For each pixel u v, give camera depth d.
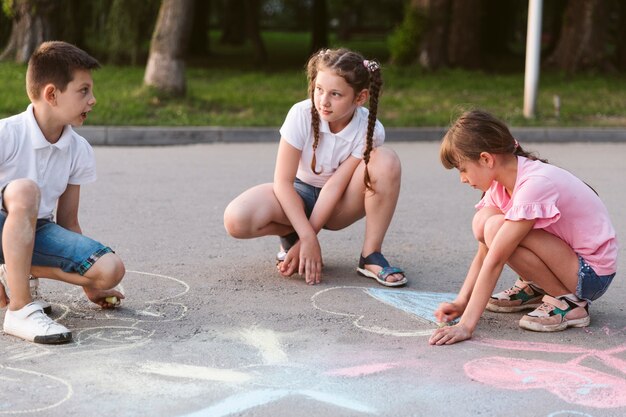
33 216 3.36
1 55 14.09
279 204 4.32
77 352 3.31
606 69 16.56
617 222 5.89
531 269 3.57
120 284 4.25
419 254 5.01
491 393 2.97
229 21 27.55
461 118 3.52
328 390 2.98
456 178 7.62
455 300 3.70
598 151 9.48
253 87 13.22
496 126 3.45
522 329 3.64
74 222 3.81
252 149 9.22
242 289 4.19
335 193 4.33
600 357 3.33
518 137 10.18
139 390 2.96
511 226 3.42
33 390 2.96
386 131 10.09
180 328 3.61
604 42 16.61
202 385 3.01
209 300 4.00
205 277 4.40
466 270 4.66
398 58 16.17
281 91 12.80
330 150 4.31
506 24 23.59
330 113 4.06
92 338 3.47
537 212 3.38
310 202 4.46
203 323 3.67
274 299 4.03
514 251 3.54
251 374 3.12
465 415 2.80
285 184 4.29
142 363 3.21
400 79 14.48
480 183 3.53
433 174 7.82
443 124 10.50
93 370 3.14
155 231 5.45
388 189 4.33
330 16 37.81
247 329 3.60
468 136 3.45
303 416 2.78
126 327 3.61
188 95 11.23
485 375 3.13
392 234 5.51
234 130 9.73
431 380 3.08
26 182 3.34
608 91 13.70
